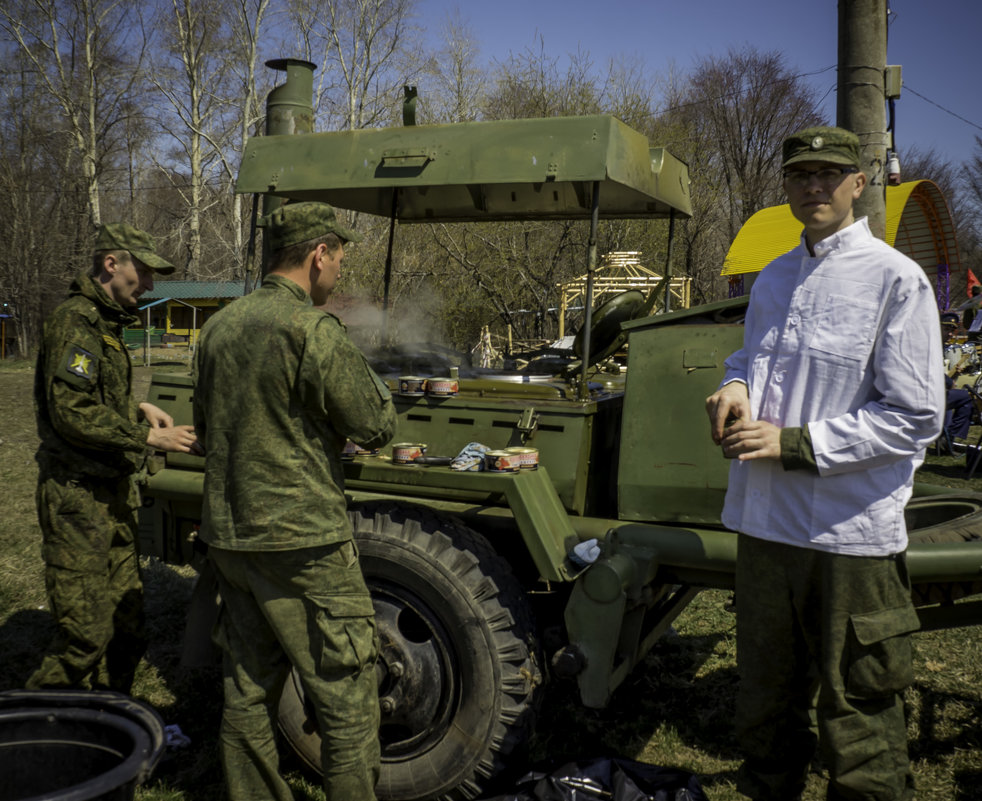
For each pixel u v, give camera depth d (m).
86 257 32.22
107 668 3.11
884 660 2.02
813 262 2.11
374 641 2.37
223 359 2.30
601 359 3.59
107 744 2.22
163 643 4.18
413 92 3.12
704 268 22.81
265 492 2.25
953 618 2.67
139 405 3.07
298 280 2.42
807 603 2.11
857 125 5.54
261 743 2.37
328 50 34.31
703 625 4.45
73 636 2.93
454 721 2.65
